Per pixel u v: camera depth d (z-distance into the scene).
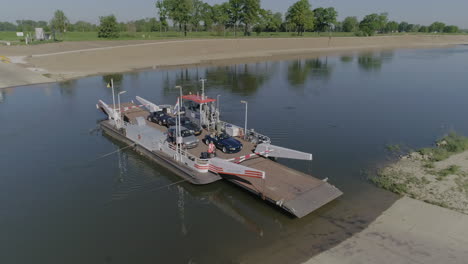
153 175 26.14
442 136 33.62
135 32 176.62
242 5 149.75
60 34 147.25
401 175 24.89
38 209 21.17
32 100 49.19
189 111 36.06
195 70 80.25
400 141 32.41
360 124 37.84
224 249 17.36
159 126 34.94
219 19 149.62
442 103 47.03
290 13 164.50
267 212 20.92
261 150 27.17
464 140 31.33
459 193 21.89
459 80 65.38
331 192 21.45
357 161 27.80
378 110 43.66
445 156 28.03
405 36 195.88
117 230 19.06
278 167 25.12
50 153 30.14
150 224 19.73
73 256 16.86
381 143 31.95
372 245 17.17
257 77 70.62
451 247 16.77
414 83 62.88
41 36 122.00
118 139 33.62
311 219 19.72
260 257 16.62
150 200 22.52
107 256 16.83
